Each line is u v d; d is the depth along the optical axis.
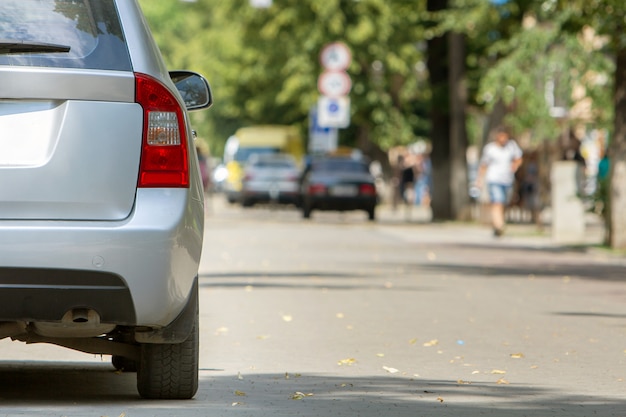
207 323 33.09
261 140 162.50
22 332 19.66
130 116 19.27
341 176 104.25
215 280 46.06
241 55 157.38
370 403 21.17
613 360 27.14
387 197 161.50
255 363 26.11
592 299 40.72
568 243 71.44
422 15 98.38
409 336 30.80
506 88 85.75
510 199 100.31
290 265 53.72
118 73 19.25
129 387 22.81
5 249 18.62
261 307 37.03
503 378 24.38
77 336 19.48
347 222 102.31
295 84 146.38
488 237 78.50
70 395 21.69
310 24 145.38
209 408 20.27
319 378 24.11
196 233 19.72
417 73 148.00
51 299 18.75
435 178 100.19
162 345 20.61
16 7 19.33
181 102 19.80
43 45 19.08
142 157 19.27
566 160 93.88
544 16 82.06
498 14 86.88
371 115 150.38
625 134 64.44
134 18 19.72
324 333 31.22
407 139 150.88
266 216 115.50
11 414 19.38
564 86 84.31
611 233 64.75
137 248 18.97
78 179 19.03
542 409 20.83
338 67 94.38
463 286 44.81
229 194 153.00
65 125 19.03
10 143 18.95
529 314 36.03
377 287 44.00
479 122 122.69
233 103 168.38
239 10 151.38
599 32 63.06
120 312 18.98
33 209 18.92
